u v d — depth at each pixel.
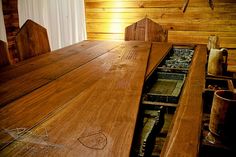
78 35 4.53
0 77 1.64
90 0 4.29
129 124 0.99
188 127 0.96
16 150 0.83
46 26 4.57
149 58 2.23
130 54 2.35
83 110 1.12
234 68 3.89
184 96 1.29
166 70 1.92
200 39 3.97
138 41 3.21
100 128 0.96
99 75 1.66
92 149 0.83
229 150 0.98
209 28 3.88
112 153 0.81
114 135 0.91
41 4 4.46
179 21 3.99
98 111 1.11
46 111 1.12
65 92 1.35
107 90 1.37
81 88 1.41
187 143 0.85
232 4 3.69
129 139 0.89
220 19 3.80
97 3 4.27
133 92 1.34
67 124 1.00
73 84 1.48
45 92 1.35
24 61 2.10
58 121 1.02
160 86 1.73
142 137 1.02
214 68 2.05
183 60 2.32
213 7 3.77
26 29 2.55
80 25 4.48
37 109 1.14
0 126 0.99
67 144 0.86
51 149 0.83
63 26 4.54
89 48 2.69
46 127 0.98
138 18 4.16
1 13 3.72
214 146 1.00
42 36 2.76
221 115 1.01
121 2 4.16
